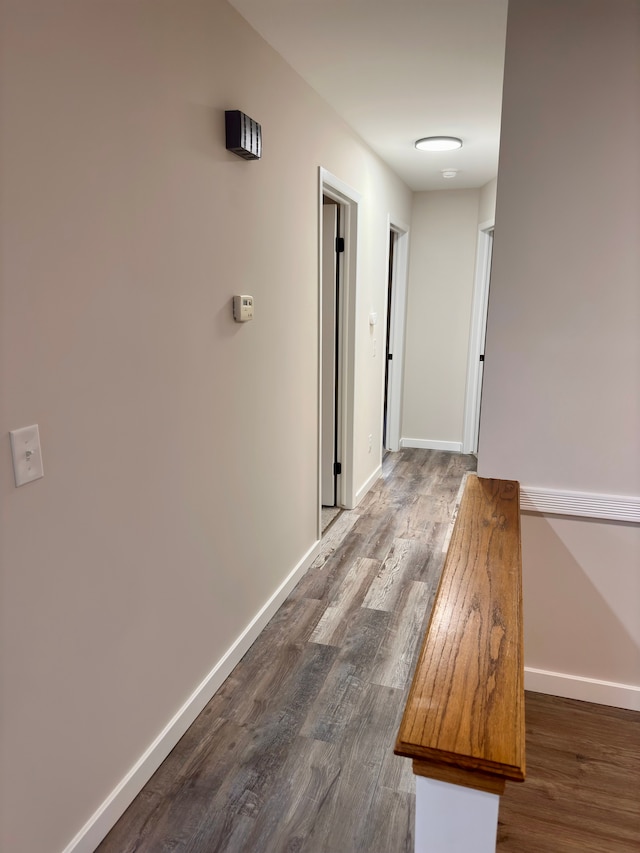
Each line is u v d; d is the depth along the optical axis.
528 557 2.06
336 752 1.82
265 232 2.19
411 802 1.64
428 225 5.09
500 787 0.73
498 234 1.85
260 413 2.29
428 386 5.42
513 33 1.71
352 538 3.43
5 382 1.08
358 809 1.62
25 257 1.10
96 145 1.26
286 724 1.93
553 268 1.83
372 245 3.80
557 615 2.08
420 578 2.94
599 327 1.83
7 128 1.04
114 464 1.42
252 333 2.15
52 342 1.19
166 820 1.57
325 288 3.53
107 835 1.52
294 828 1.56
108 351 1.36
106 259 1.33
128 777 1.60
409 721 0.78
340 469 3.88
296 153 2.42
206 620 1.98
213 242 1.81
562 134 1.74
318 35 2.01
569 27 1.67
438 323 5.25
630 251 1.76
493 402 1.97
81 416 1.29
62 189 1.18
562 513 1.99
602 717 2.01
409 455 5.34
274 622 2.54
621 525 1.96
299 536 2.89
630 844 1.54
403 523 3.67
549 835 1.56
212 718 1.96
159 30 1.45
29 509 1.17
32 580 1.19
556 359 1.89
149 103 1.43
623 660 2.05
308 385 2.82
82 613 1.36
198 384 1.79
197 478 1.83
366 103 2.73
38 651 1.23
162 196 1.52
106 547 1.42
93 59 1.23
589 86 1.69
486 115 2.91
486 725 0.77
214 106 1.74
